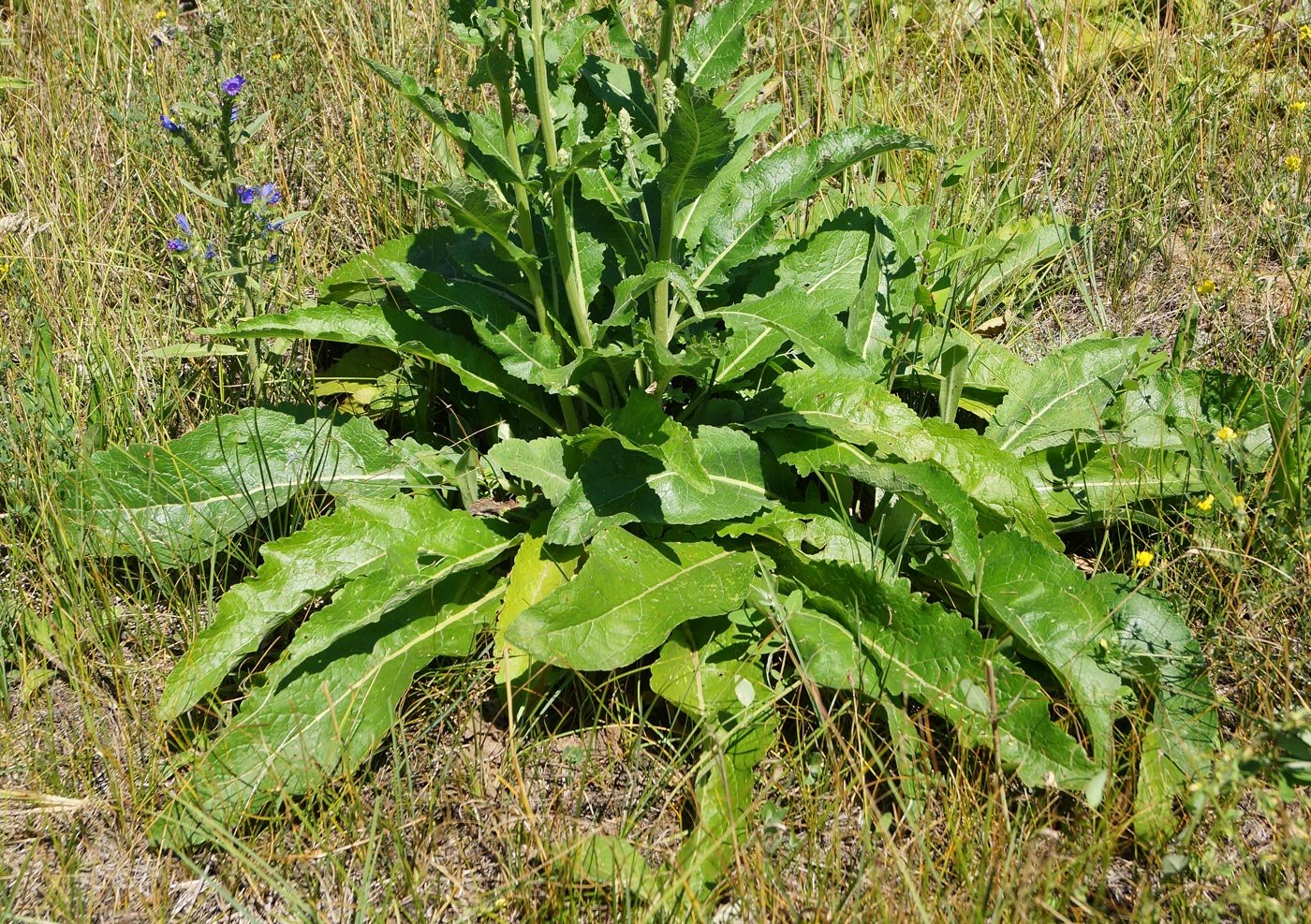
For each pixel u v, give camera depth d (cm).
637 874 232
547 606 251
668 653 266
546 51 277
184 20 520
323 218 418
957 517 270
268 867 230
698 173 266
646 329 272
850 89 455
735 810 237
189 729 268
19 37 488
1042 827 236
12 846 251
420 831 249
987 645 246
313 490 312
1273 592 271
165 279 396
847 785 247
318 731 256
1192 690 256
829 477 297
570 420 316
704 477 257
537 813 252
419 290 293
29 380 324
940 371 306
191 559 297
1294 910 208
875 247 308
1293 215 371
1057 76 451
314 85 457
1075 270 385
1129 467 304
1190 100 428
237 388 352
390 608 263
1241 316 369
